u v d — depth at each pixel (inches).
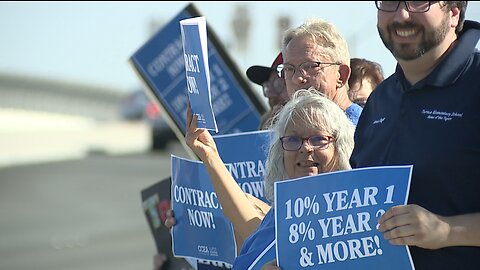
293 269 430.0
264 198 583.8
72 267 1448.1
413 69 419.5
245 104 717.3
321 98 478.6
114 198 2233.0
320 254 426.0
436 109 412.2
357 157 446.9
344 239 422.0
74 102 6018.7
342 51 557.6
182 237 576.7
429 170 409.1
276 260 439.8
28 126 5118.1
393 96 432.5
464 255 412.8
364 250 418.6
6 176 2812.5
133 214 1972.2
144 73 708.7
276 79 626.8
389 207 413.4
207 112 502.9
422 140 412.5
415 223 386.6
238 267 474.6
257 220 521.0
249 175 585.9
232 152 586.9
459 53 413.1
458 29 422.9
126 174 2721.5
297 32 557.3
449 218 390.9
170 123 707.4
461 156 403.5
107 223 1866.4
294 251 430.0
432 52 413.4
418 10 407.5
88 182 2559.1
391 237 392.2
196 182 565.9
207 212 562.6
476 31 420.5
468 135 404.2
